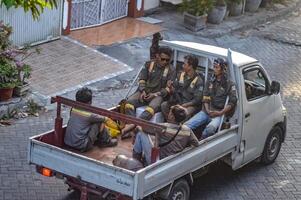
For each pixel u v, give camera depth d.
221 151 25.34
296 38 49.94
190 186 26.08
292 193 27.41
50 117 32.38
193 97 26.11
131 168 22.14
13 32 38.03
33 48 39.44
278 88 27.91
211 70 26.38
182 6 47.72
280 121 29.14
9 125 31.05
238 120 26.14
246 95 26.45
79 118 23.97
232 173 28.55
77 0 42.84
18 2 21.34
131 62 40.16
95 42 42.19
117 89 36.47
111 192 21.89
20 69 33.00
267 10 55.16
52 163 22.81
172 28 47.25
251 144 27.36
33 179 26.44
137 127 23.94
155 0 49.66
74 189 24.48
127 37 44.06
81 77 37.00
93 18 44.53
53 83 35.62
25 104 32.69
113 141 24.83
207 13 48.59
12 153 28.42
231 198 26.52
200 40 46.28
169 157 22.50
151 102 26.27
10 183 25.95
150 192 21.97
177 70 27.12
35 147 23.08
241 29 50.06
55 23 40.81
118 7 46.75
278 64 44.19
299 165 29.89
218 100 25.78
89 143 24.06
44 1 23.94
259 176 28.48
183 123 24.83
